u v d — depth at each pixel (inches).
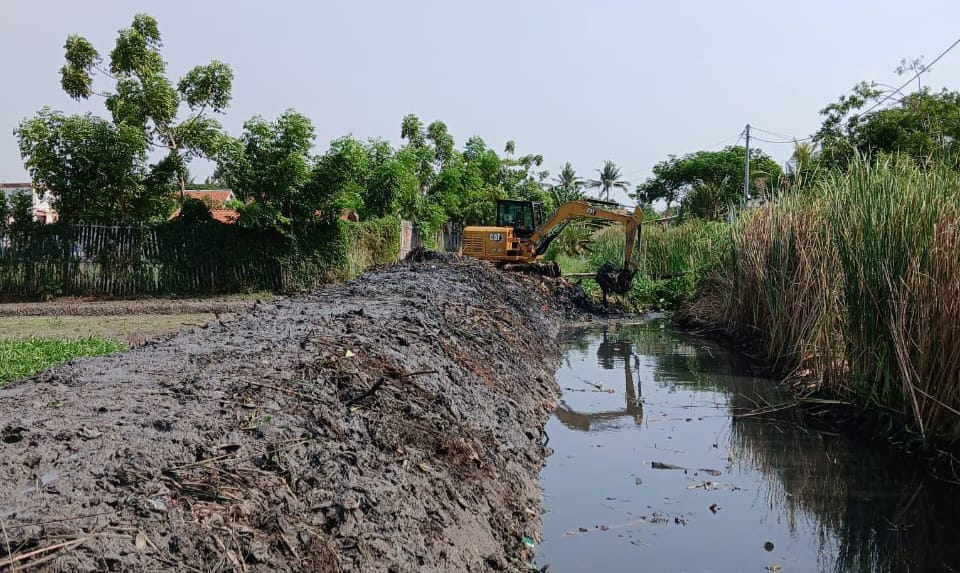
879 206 336.2
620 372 489.1
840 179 418.6
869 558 215.5
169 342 275.9
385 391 225.6
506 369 374.9
